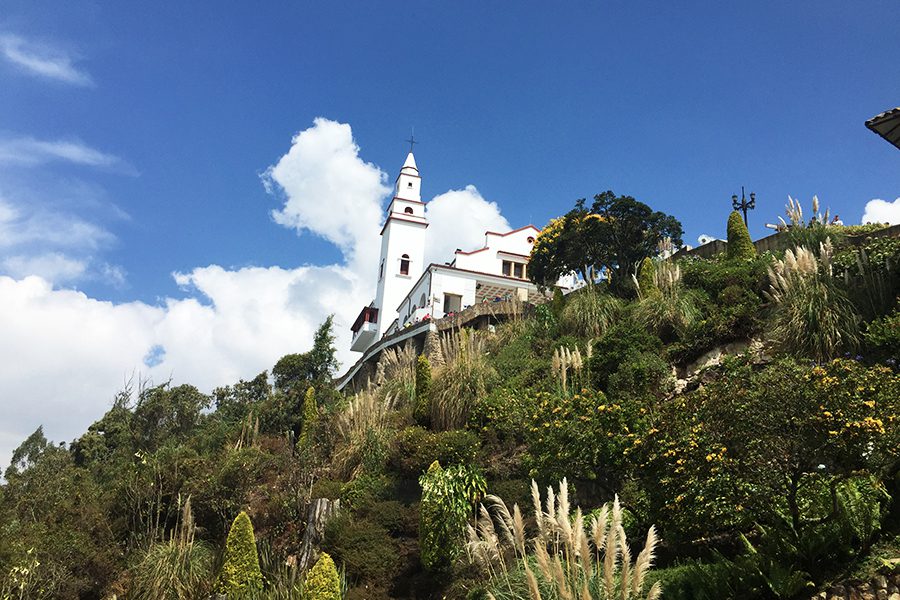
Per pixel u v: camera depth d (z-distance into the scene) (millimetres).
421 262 45219
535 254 29938
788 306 13984
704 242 25672
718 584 8891
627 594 8008
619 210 25484
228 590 13133
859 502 8875
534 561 9914
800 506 9398
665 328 17297
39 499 20375
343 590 12719
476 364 17359
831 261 14711
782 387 8695
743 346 15180
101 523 17219
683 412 10062
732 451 9117
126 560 16172
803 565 8703
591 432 10844
